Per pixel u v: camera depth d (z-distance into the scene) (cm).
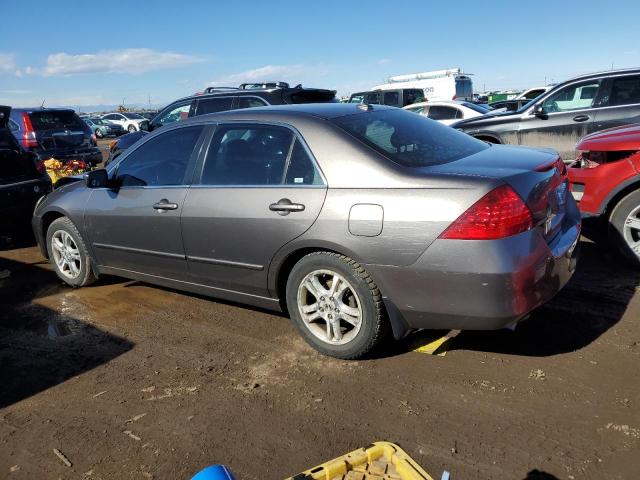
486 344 361
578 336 363
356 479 206
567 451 256
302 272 349
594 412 283
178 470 259
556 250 318
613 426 271
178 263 416
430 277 301
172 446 277
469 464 252
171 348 385
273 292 371
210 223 381
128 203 437
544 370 325
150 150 436
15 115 1215
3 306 482
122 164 455
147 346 390
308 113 366
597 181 469
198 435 285
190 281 419
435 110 1298
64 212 492
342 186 327
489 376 323
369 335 332
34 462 271
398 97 1722
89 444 282
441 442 268
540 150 376
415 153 341
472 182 294
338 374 337
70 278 516
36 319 449
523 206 293
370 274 320
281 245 349
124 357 375
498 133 904
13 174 663
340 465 210
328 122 352
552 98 853
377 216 311
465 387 313
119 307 466
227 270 386
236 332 405
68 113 1286
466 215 289
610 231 473
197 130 411
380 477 207
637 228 460
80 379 349
